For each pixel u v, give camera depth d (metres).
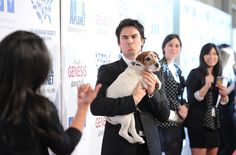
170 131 3.14
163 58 3.28
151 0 3.64
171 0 4.11
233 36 7.59
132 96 1.97
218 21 5.65
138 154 2.06
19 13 2.11
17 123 1.21
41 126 1.25
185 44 4.31
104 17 2.91
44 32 2.30
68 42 2.51
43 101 1.26
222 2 7.69
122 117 2.00
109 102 1.98
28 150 1.22
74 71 2.58
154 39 3.71
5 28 2.03
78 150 2.62
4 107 1.21
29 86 1.25
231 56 3.85
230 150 3.78
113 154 2.05
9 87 1.22
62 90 2.46
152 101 2.04
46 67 1.27
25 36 1.25
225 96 3.43
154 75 2.06
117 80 2.07
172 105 3.12
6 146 1.20
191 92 3.38
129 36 2.11
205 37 5.00
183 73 4.25
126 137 2.00
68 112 2.53
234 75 3.97
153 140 2.05
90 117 2.74
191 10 4.47
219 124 3.43
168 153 3.15
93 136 2.80
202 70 3.41
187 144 4.10
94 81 2.80
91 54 2.76
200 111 3.36
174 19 4.26
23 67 1.21
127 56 2.14
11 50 1.21
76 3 2.58
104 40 2.92
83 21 2.66
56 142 1.28
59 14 2.43
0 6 1.99
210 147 3.41
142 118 2.04
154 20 3.71
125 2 3.20
